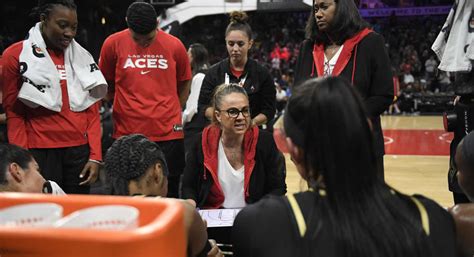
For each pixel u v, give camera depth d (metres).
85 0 11.13
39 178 1.91
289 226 1.03
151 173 1.59
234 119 2.49
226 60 3.49
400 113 15.27
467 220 1.29
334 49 2.43
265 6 9.44
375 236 0.99
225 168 2.57
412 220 1.04
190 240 1.39
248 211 1.10
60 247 0.71
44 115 2.55
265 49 20.73
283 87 16.56
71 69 2.62
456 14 2.52
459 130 2.56
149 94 2.95
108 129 5.29
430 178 5.99
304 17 21.52
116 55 2.96
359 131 1.01
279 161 2.59
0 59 2.55
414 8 20.44
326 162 1.02
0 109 3.14
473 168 1.38
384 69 2.36
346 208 1.02
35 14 2.57
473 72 2.51
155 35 2.96
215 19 19.70
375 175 1.05
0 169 1.81
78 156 2.65
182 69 3.13
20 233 0.71
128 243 0.70
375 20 21.02
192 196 2.59
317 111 1.02
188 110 4.18
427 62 17.50
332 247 1.00
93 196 0.87
